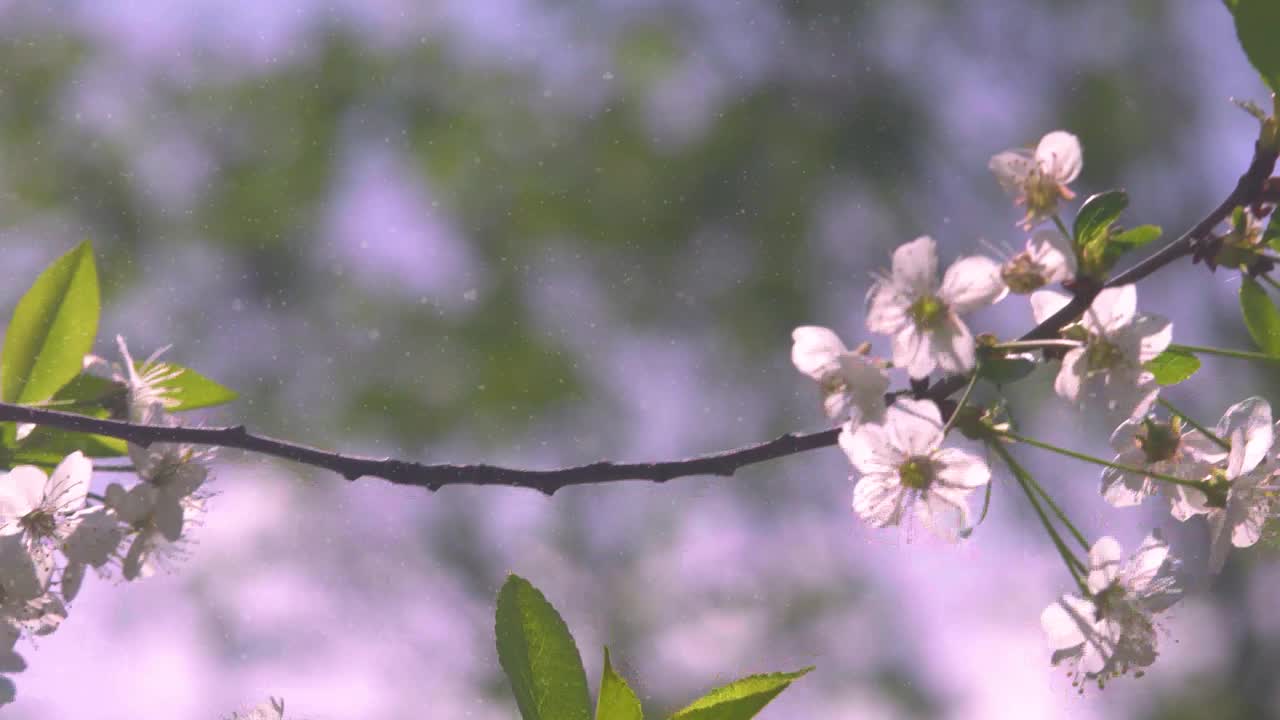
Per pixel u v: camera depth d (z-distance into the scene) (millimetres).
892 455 1576
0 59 9758
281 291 9820
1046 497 1686
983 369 1532
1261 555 1783
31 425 1856
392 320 9836
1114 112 9727
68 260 1918
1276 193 1557
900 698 8852
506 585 1158
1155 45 9688
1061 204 1598
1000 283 1549
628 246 9930
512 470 1507
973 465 1583
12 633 1707
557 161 9961
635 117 9984
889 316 1551
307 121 9906
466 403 9742
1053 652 1728
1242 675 8680
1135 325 1585
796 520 9742
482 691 10055
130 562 1812
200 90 9906
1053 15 9961
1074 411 1596
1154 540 1723
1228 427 1727
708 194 9898
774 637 9633
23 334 1900
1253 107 1565
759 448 1535
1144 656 1694
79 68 9875
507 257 9867
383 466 1536
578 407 9883
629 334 9977
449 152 9922
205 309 9734
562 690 1144
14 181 9695
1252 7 1525
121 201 9766
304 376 9703
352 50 9984
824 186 9984
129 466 1876
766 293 9812
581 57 10117
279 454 1552
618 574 9961
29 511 1762
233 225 9766
